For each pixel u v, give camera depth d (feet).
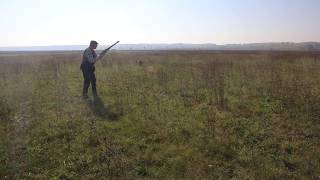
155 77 62.03
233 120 34.65
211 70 67.92
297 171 24.27
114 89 49.96
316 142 29.22
